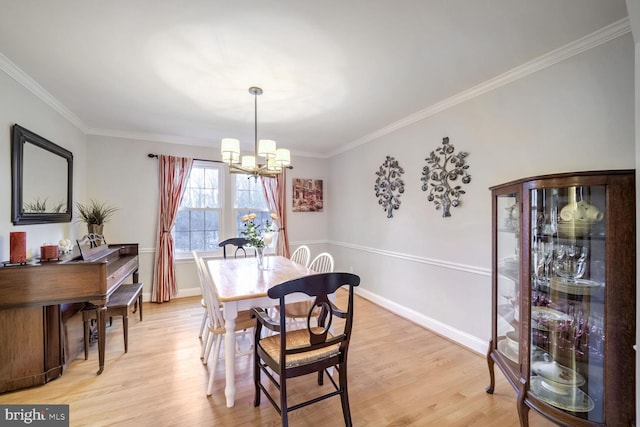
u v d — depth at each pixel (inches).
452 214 106.0
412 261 125.1
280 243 181.9
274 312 110.9
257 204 182.2
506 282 72.2
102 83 91.0
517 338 67.0
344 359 63.2
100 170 141.4
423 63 80.2
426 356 94.8
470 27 64.6
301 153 192.7
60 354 81.7
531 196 60.6
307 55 75.6
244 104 108.7
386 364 89.8
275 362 60.1
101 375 82.5
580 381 58.1
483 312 95.5
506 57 77.5
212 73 84.7
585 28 65.2
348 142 169.0
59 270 77.8
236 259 125.4
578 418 53.5
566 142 73.7
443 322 110.1
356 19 61.5
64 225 115.7
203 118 124.9
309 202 195.2
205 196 167.8
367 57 76.7
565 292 60.2
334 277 59.8
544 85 77.9
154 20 61.6
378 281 148.1
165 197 152.3
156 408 69.1
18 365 75.0
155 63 79.3
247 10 58.6
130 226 148.3
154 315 130.9
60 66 80.7
